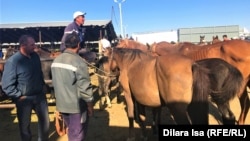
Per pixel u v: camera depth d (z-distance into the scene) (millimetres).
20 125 4516
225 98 4164
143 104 4922
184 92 3982
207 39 41375
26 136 4535
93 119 7652
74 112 3875
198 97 3902
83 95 3805
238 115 7340
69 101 3844
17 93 4316
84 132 4066
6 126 7391
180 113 4039
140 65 4973
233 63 5695
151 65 4625
